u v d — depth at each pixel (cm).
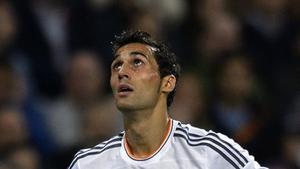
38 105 2781
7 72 2684
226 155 1590
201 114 2839
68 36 3017
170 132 1630
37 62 2908
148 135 1612
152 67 1602
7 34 2841
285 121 2956
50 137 2727
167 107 1639
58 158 2650
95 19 3052
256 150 2802
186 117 2767
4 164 2456
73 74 2784
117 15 3080
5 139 2492
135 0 3095
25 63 2875
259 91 3006
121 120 2738
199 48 3133
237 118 2866
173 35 3139
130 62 1597
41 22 2973
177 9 3234
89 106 2752
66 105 2781
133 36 1617
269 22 3319
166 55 1620
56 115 2766
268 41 3272
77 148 2630
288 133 2903
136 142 1620
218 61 3017
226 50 3106
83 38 3025
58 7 3041
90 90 2770
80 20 3045
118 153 1636
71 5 3056
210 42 3103
